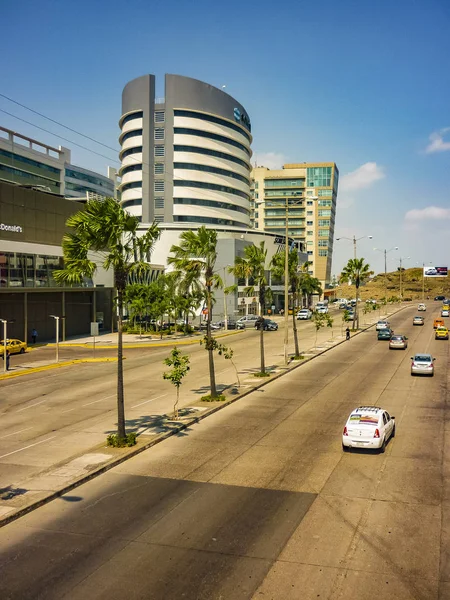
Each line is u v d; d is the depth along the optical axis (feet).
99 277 239.09
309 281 429.38
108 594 36.78
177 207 386.73
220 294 332.80
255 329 277.03
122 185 406.41
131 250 81.51
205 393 112.37
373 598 36.06
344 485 57.88
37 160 447.42
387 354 178.29
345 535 45.65
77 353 183.42
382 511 50.75
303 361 157.69
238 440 76.89
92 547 44.11
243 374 136.67
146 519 49.57
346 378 130.31
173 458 68.95
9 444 77.15
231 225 415.44
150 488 58.03
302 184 636.07
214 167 401.08
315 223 645.92
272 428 83.35
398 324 312.91
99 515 50.98
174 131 389.39
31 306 209.97
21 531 47.83
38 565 41.22
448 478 59.88
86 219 77.41
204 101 392.06
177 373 89.25
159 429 82.74
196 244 107.14
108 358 169.68
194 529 47.14
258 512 50.70
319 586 37.60
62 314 214.28
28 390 120.16
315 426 84.17
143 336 241.35
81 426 87.04
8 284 181.47
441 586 37.42
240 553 42.55
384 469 63.21
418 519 48.83
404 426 84.12
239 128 425.69
